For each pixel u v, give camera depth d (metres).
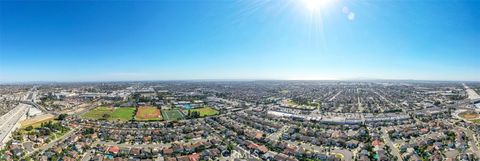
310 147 193.00
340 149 187.88
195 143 197.50
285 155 174.75
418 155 174.25
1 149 185.75
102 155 174.62
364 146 189.88
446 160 163.38
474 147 187.50
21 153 175.62
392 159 166.88
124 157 172.50
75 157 169.75
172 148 186.12
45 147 192.00
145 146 194.75
